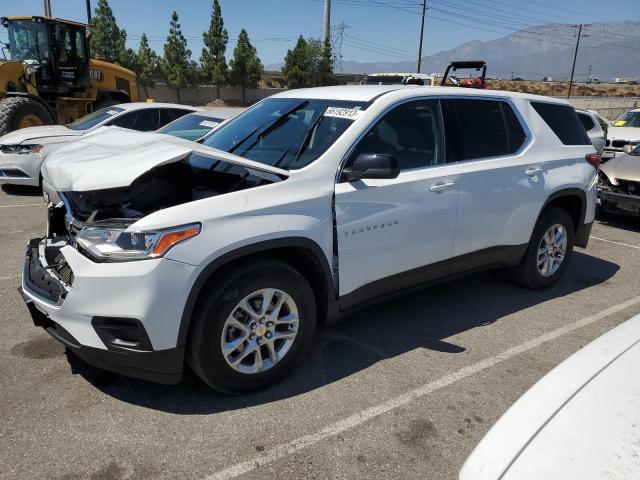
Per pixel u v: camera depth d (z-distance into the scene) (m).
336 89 4.09
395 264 3.62
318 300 3.40
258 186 3.05
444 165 3.87
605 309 4.59
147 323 2.62
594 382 1.82
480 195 4.04
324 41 31.58
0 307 4.20
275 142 3.69
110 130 4.25
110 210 3.15
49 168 3.37
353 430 2.79
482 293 4.87
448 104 4.01
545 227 4.70
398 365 3.49
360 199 3.32
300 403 3.02
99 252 2.66
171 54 43.53
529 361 3.61
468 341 3.88
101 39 44.31
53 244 3.33
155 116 9.49
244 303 2.91
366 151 3.45
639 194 7.33
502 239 4.35
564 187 4.70
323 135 3.50
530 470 1.53
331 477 2.45
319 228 3.13
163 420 2.82
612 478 1.41
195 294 2.71
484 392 3.20
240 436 2.71
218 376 2.90
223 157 3.05
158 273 2.60
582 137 5.11
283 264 3.04
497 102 4.39
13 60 12.23
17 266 5.15
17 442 2.61
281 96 4.38
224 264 2.88
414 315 4.32
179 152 2.97
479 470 1.61
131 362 2.71
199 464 2.50
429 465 2.54
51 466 2.45
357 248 3.36
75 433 2.69
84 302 2.66
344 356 3.59
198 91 47.31
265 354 3.15
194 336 2.80
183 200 3.20
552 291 5.01
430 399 3.10
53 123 11.41
